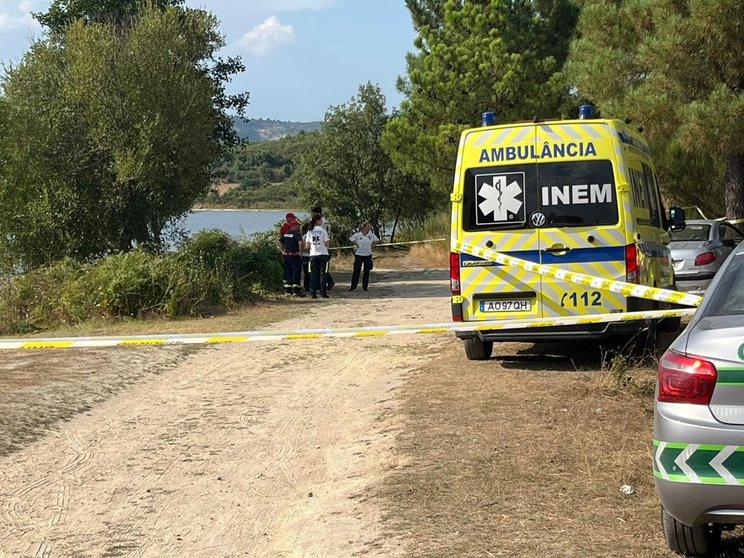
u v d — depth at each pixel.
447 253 32.03
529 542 5.02
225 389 10.12
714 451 4.20
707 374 4.27
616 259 9.55
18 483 6.88
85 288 16.75
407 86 30.70
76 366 11.46
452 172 28.78
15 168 20.70
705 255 14.95
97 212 21.34
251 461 7.30
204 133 21.62
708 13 17.92
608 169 9.61
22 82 21.30
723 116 18.05
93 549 5.52
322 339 13.35
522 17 31.11
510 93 27.59
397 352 11.88
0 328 16.36
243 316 16.44
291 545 5.39
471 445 6.98
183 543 5.59
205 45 22.42
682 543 4.63
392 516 5.60
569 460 6.48
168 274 16.89
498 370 9.98
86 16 27.45
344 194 41.06
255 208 71.81
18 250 21.12
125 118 20.81
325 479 6.71
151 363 11.77
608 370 9.23
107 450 7.75
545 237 9.70
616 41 21.38
